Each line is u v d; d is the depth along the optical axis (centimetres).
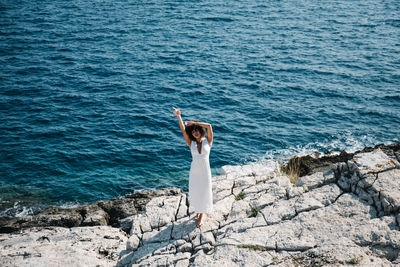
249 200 808
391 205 662
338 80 2780
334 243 615
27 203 1603
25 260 725
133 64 3064
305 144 2014
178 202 847
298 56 3253
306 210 723
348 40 3666
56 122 2223
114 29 3984
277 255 619
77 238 905
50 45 3481
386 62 3095
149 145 2039
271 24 4219
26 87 2638
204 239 699
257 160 1881
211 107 2400
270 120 2256
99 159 1914
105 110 2369
